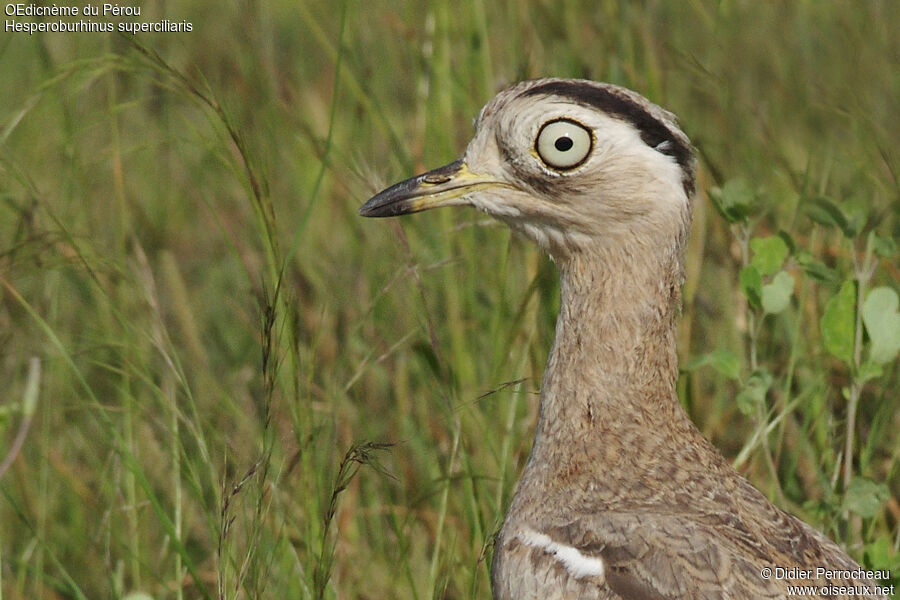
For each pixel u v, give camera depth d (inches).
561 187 346.6
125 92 563.2
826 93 516.7
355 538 442.0
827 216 431.5
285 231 529.0
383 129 508.1
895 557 390.0
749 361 462.9
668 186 344.5
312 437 409.7
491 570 348.5
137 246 474.9
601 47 492.7
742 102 506.3
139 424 465.1
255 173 414.6
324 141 507.5
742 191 427.8
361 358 482.3
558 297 457.7
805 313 466.6
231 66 546.6
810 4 539.8
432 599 399.9
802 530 331.0
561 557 327.6
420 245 483.8
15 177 452.8
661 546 316.8
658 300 349.1
